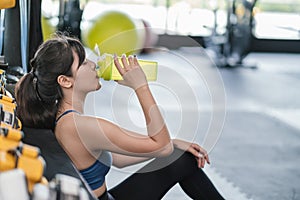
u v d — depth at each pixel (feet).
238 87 22.48
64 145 5.29
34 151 3.36
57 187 3.04
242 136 15.35
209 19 30.30
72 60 5.25
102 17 11.03
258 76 25.25
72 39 5.42
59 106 5.41
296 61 29.94
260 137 15.38
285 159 13.50
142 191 6.23
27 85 5.34
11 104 5.17
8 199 2.85
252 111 18.57
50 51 5.22
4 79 6.32
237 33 27.17
